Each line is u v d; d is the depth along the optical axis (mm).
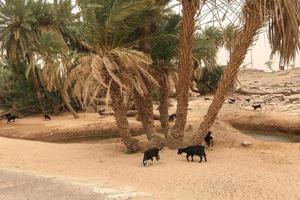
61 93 34000
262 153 16172
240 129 27250
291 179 11648
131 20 15859
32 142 21406
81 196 10234
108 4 15703
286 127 25578
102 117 33250
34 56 35188
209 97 44750
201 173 12367
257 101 38781
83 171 13477
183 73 16516
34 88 38156
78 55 16297
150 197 9766
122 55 15039
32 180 12227
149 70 18141
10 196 10742
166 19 18250
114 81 15961
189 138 17828
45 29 37625
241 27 15492
